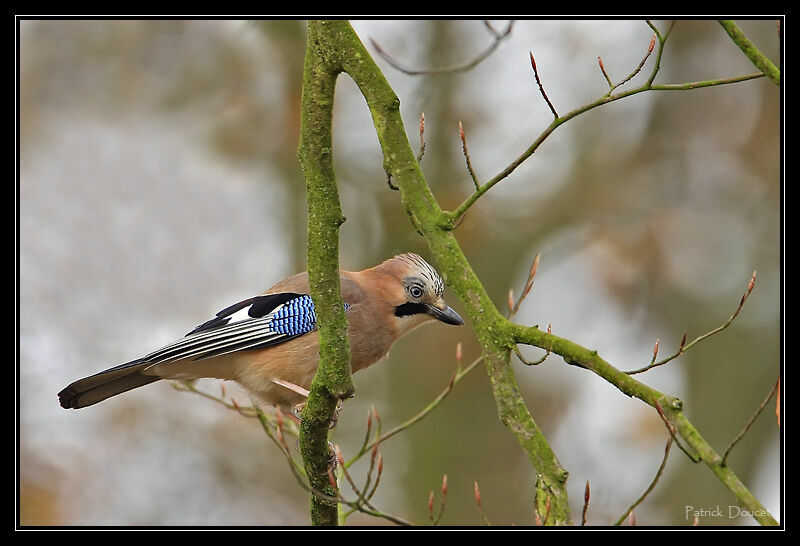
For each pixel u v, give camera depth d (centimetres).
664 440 1241
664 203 1335
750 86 1335
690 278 1329
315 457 595
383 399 1334
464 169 1300
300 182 1292
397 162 570
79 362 1229
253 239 1327
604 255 1316
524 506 1279
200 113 1295
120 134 1323
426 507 1272
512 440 1305
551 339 510
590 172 1338
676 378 1328
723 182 1348
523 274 1326
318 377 561
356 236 1320
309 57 573
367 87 571
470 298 536
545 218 1337
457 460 1289
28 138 1309
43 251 1284
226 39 1295
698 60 1348
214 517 1212
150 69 1309
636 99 1359
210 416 1243
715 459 444
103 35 1305
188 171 1328
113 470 1193
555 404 1288
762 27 1333
